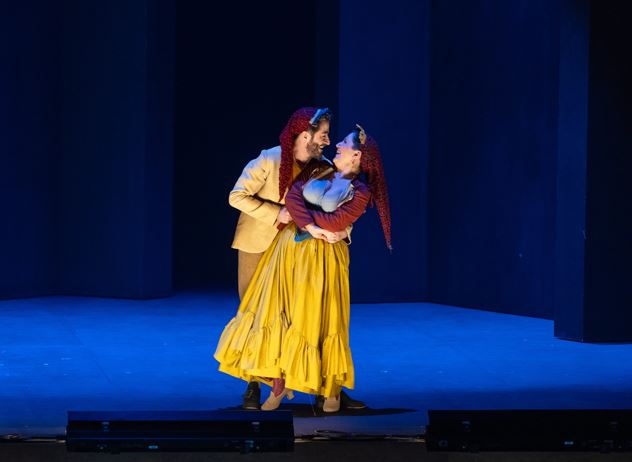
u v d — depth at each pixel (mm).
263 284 10555
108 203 19094
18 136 18766
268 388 11812
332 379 10414
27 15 18750
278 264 10453
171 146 19359
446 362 13578
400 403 11133
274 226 10703
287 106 21891
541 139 17281
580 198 15141
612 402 11367
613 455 9188
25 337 15078
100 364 13172
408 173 18953
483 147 18125
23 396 11297
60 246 19453
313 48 21875
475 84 18172
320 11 19141
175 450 9031
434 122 18906
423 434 9461
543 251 17328
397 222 18938
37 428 9734
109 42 18938
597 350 14594
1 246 18672
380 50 18625
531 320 17203
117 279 19109
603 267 15164
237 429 9086
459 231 18562
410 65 18828
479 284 18297
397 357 13867
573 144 15203
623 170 15156
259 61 21812
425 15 18859
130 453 9016
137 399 11242
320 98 19266
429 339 15305
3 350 14047
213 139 21922
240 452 9055
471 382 12344
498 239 17969
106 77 18984
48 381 12109
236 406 10938
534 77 17328
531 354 14219
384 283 18969
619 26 15008
